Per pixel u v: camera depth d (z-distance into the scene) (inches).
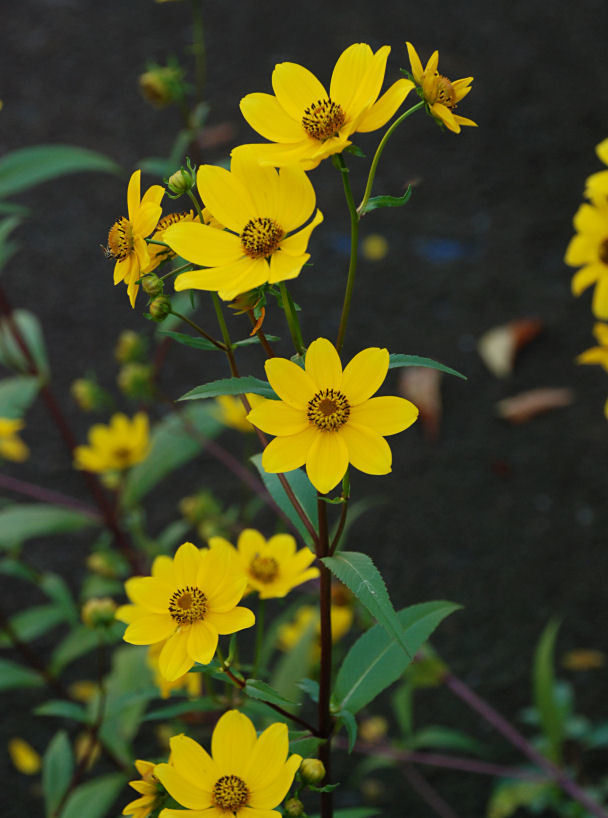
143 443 43.7
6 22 93.1
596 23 90.7
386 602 25.2
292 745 27.1
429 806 44.3
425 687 49.0
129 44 89.5
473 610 51.8
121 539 44.9
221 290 24.7
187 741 25.0
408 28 90.0
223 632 25.7
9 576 55.1
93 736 34.2
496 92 83.4
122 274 25.6
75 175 79.4
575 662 49.0
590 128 79.7
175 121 80.7
